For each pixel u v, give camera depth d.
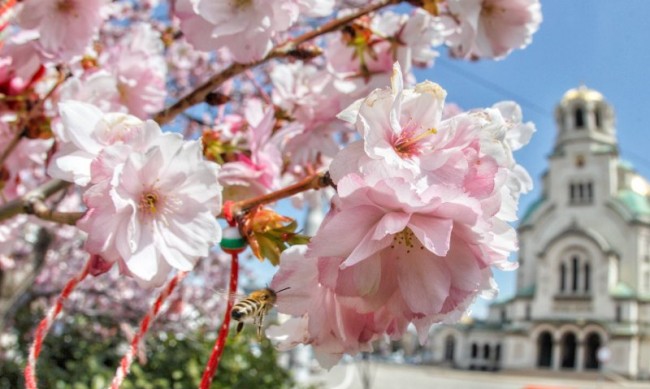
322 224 0.16
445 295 0.16
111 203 0.19
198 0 0.26
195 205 0.20
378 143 0.16
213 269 1.61
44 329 0.20
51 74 0.36
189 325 1.49
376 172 0.16
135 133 0.20
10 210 0.29
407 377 6.08
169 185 0.20
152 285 0.20
